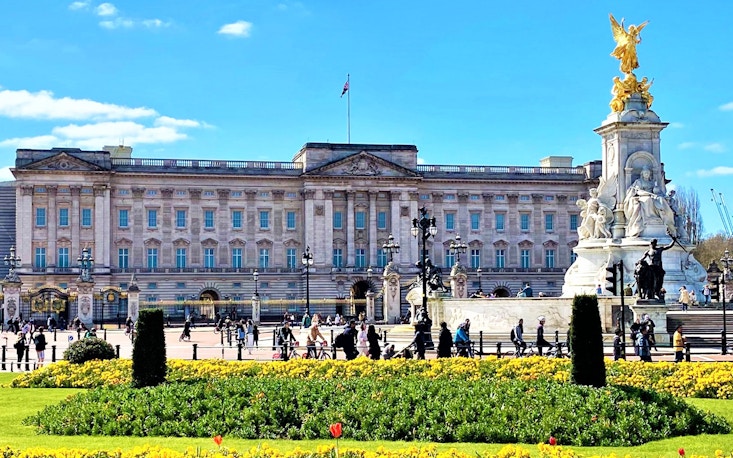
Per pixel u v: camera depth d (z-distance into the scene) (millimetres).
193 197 146500
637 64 75062
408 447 25203
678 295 70562
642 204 71500
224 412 29281
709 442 25922
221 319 108250
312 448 25531
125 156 153375
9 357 63500
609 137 75312
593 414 27250
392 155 151500
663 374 37906
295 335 87562
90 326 111062
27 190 139000
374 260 149500
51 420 29516
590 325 30922
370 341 47625
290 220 149500
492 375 38688
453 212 154250
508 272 154500
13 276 112125
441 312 68562
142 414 29281
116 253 143250
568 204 157625
